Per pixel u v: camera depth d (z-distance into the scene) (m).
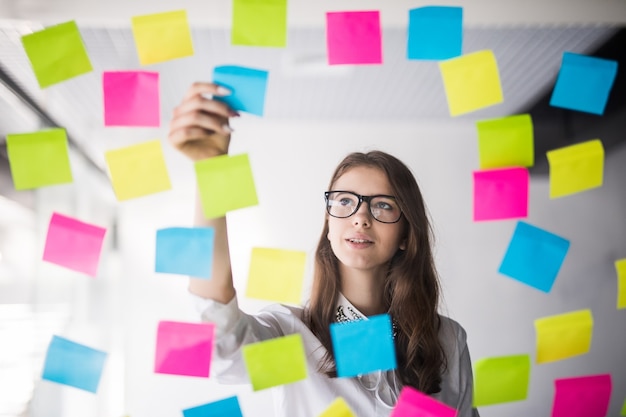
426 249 1.26
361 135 2.32
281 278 0.98
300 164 2.32
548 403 2.32
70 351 1.02
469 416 1.22
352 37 1.00
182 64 1.62
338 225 1.22
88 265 1.00
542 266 1.04
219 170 0.98
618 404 2.32
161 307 2.38
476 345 2.31
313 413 1.14
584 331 1.07
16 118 1.80
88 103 1.87
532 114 2.12
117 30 1.36
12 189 1.92
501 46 1.53
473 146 2.31
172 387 2.31
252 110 0.99
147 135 2.21
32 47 0.98
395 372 1.18
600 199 2.32
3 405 1.87
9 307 1.97
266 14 0.98
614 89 1.84
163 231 0.98
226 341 1.03
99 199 2.35
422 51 1.01
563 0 1.34
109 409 2.24
